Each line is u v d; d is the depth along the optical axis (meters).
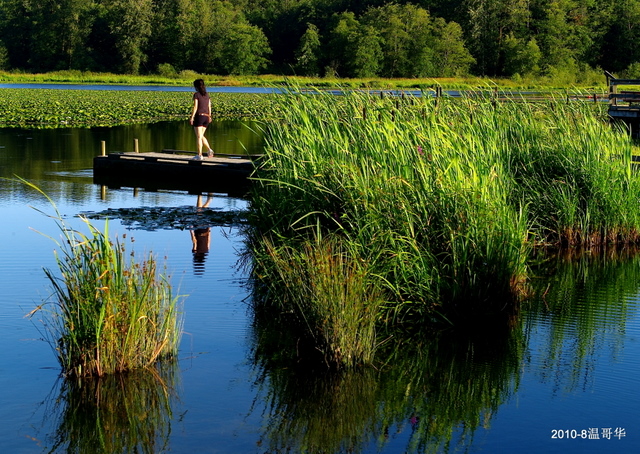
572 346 6.64
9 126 27.62
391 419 5.28
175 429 5.05
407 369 6.13
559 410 5.42
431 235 7.61
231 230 10.55
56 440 4.89
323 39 84.56
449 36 74.38
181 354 6.31
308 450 4.82
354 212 7.77
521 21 80.62
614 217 10.37
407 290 7.37
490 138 9.55
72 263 5.95
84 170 16.94
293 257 7.10
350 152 8.30
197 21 89.38
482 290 7.45
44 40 91.12
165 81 73.31
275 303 7.41
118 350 5.91
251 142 23.31
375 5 95.56
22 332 6.62
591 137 10.81
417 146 8.20
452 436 5.02
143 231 10.39
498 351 6.54
